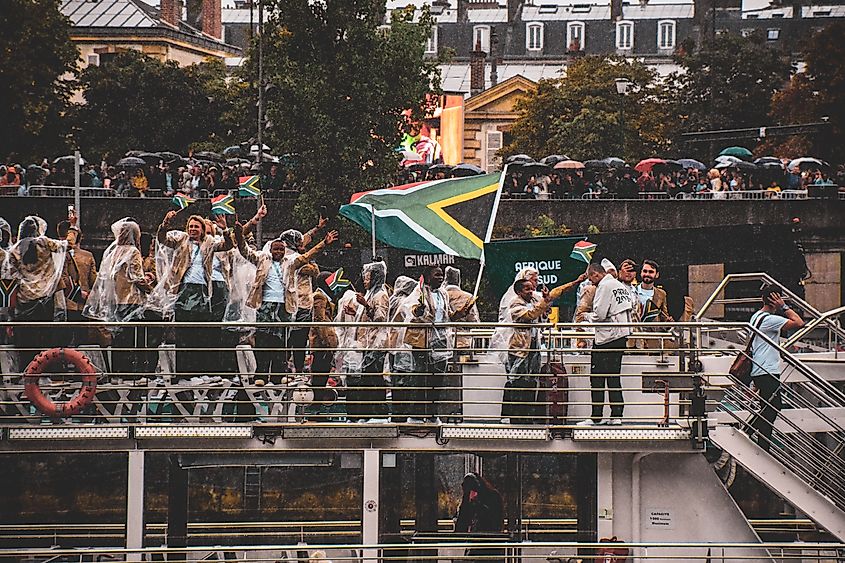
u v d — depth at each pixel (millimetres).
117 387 31531
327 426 31344
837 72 131375
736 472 44219
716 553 32219
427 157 137750
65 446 31609
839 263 92938
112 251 32938
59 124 115062
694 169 97188
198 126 127562
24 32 111500
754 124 141250
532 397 32500
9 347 32656
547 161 98688
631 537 32438
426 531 36031
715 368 34906
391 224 40000
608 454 32438
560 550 34781
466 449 31797
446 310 32719
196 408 33125
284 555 37875
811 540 40500
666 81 147625
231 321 32656
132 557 34719
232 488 47188
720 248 62469
